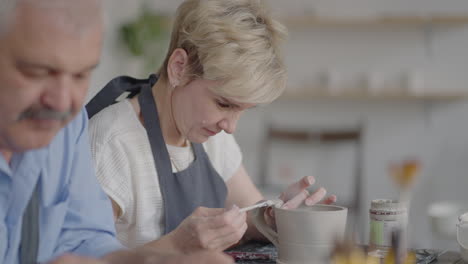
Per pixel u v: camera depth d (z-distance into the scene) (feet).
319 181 12.80
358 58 12.61
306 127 12.81
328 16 12.25
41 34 1.95
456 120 12.53
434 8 12.46
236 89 3.73
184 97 4.04
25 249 2.91
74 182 3.26
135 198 4.19
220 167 4.87
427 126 12.62
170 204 4.26
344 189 12.70
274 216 3.80
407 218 3.67
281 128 12.62
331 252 3.44
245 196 4.98
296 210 3.48
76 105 2.18
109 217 3.42
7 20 1.92
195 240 3.50
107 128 4.14
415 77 12.14
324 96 12.55
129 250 2.94
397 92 12.07
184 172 4.35
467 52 12.34
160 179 4.24
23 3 1.93
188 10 4.00
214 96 3.90
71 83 2.10
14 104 2.04
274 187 12.19
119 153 4.12
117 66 12.21
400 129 12.69
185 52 3.94
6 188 2.85
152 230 4.26
